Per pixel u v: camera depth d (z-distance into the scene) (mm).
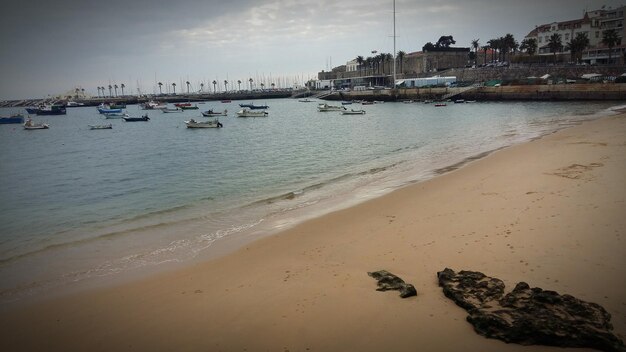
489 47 148125
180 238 15648
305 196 21359
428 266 11023
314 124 71250
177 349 8281
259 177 27469
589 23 113125
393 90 121625
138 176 30328
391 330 8188
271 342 8219
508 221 13633
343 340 8055
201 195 23047
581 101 81625
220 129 68312
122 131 73500
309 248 13453
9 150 51062
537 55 117250
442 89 109500
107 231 17156
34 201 23672
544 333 7270
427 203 17406
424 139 43531
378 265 11469
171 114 118688
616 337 7023
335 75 198500
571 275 9570
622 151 24078
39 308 10547
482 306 8312
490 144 35844
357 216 16625
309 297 9828
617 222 12227
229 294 10461
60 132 76000
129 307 10273
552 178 18844
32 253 14836
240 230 16172
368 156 34312
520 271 10055
